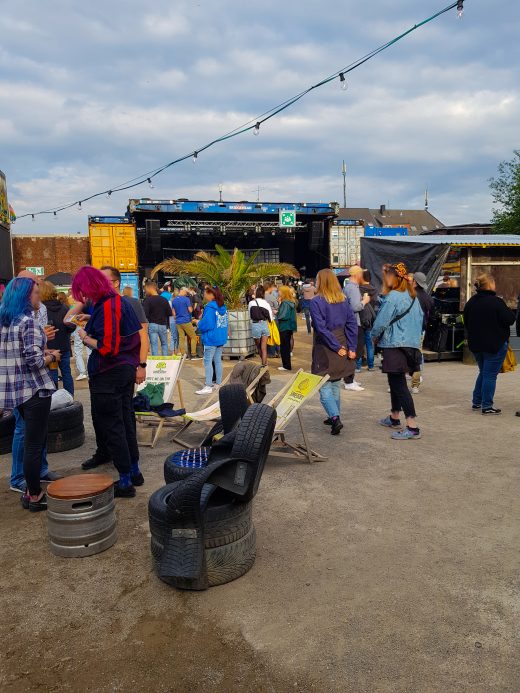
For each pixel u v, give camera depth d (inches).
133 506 177.2
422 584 126.7
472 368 437.4
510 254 478.9
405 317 235.6
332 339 239.6
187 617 116.3
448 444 234.8
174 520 122.0
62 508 142.4
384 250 495.8
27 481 171.6
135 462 193.2
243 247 1701.5
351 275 401.7
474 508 169.2
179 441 245.9
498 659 100.9
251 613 117.0
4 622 116.1
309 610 117.6
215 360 369.7
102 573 135.7
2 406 161.5
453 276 511.8
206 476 119.3
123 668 101.2
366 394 342.6
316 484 191.8
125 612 118.6
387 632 109.3
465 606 117.6
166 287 692.7
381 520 161.8
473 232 1400.1
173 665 101.7
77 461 224.7
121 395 179.3
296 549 145.1
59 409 237.9
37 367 162.7
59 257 1472.7
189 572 121.3
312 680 96.7
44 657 104.7
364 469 206.1
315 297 243.4
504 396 327.6
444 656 101.9
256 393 249.9
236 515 128.7
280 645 106.3
